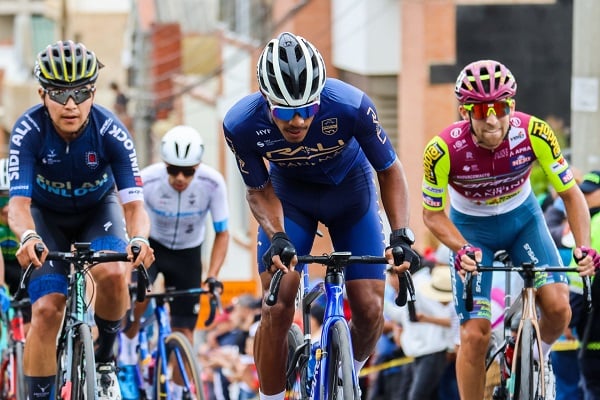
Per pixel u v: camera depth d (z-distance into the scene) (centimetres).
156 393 1575
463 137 1269
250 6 4066
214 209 1662
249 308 1966
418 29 2823
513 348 1284
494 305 1533
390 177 1134
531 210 1335
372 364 1789
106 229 1302
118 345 1623
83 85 1176
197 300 1681
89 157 1244
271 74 1026
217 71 3962
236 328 1972
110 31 8112
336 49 3372
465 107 1221
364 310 1170
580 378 1599
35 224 1297
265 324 1181
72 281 1216
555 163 1270
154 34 4647
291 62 1021
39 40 8469
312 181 1177
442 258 1709
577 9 1850
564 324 1276
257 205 1138
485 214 1332
